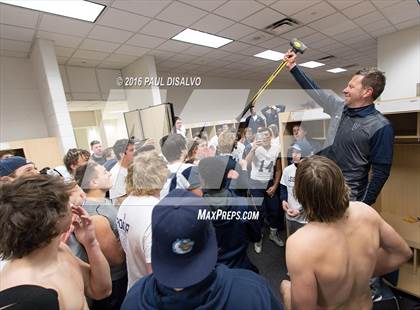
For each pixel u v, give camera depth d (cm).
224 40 413
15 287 46
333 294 77
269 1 299
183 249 48
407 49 436
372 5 332
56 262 63
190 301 46
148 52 428
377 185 122
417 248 154
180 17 314
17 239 54
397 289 155
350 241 76
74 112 518
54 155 350
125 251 93
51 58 333
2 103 363
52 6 258
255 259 211
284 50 492
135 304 50
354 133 125
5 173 125
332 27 396
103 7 271
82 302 64
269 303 50
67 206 63
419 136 146
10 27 285
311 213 79
